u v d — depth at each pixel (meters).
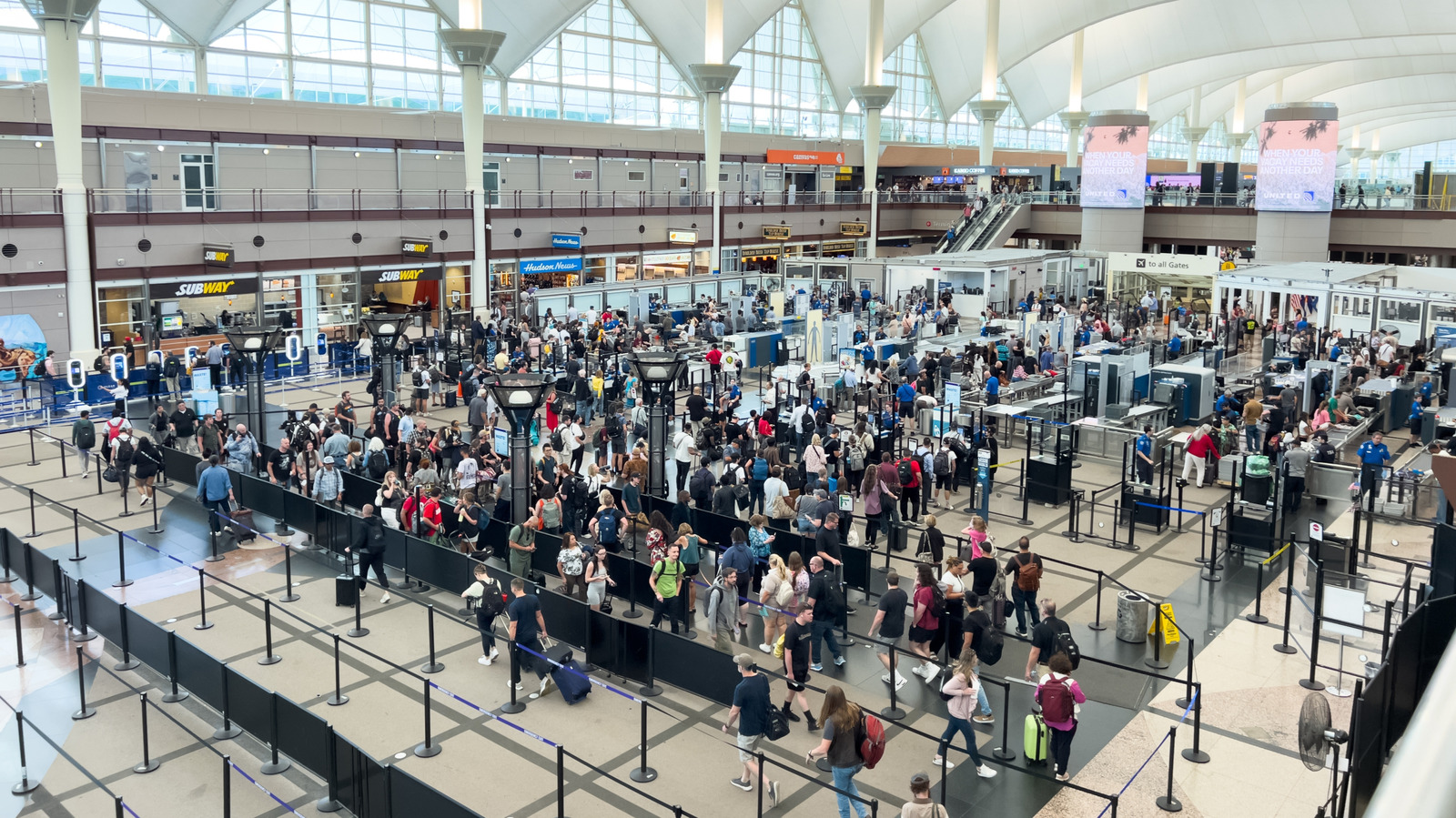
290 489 21.03
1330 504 20.95
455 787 10.95
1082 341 36.50
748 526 17.31
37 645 14.62
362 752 10.12
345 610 15.84
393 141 44.00
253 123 39.50
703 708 12.83
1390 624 12.68
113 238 32.66
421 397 29.19
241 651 14.38
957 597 13.55
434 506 17.56
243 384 31.38
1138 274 42.44
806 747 11.78
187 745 11.95
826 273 48.09
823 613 13.45
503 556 17.81
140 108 36.19
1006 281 44.81
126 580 17.02
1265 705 12.68
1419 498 19.66
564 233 48.12
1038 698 10.96
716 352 31.05
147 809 10.64
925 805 8.52
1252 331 40.72
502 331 36.41
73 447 25.48
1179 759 11.46
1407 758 1.12
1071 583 16.97
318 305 39.12
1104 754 11.59
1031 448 25.80
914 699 12.92
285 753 11.38
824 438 22.22
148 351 32.03
